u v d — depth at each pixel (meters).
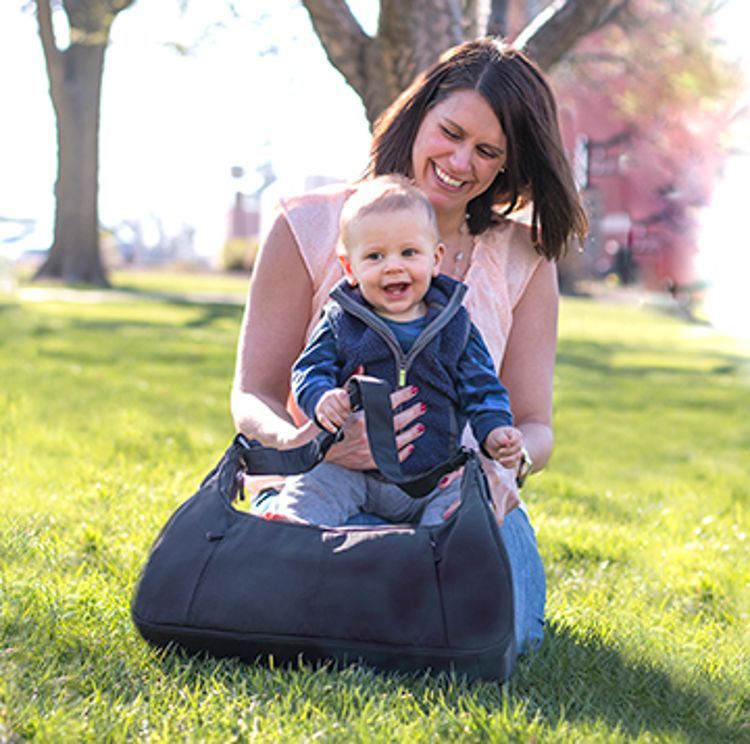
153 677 3.15
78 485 6.12
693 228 27.72
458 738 2.82
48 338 15.19
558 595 4.46
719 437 10.46
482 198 3.85
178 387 11.18
